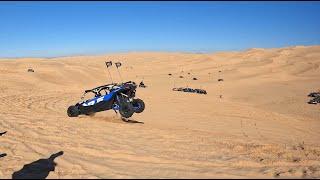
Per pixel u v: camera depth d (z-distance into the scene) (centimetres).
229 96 5778
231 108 2638
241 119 2152
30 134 1090
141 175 666
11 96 2669
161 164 749
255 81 8250
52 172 711
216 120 1981
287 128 2031
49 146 931
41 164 771
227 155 829
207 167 720
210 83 7856
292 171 678
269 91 6462
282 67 10738
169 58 14525
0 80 4391
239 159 785
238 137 1255
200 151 871
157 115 2058
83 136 1057
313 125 2345
